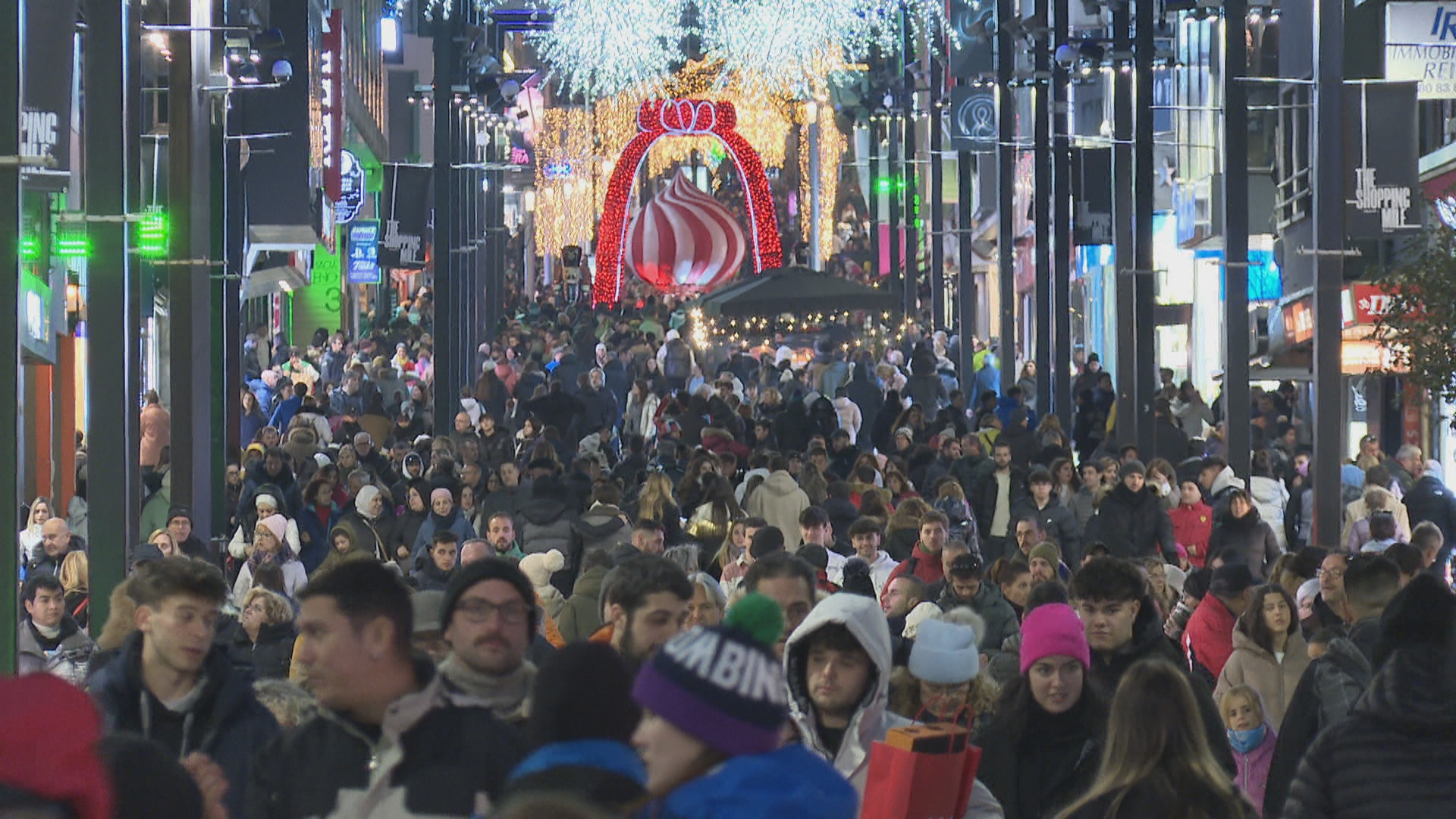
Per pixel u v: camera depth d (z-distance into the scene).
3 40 41.12
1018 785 21.91
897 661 26.08
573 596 37.56
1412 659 19.41
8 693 9.66
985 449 84.69
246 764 20.11
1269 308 107.25
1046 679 21.80
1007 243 131.12
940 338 156.12
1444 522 65.75
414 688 16.89
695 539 54.78
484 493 75.25
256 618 34.66
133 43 62.25
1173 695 18.62
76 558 49.53
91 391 53.06
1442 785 19.19
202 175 59.12
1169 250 147.12
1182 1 82.00
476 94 114.75
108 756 13.46
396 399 122.44
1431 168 92.94
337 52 141.50
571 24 195.12
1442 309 61.19
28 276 76.88
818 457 74.62
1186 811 18.33
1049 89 120.88
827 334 168.12
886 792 18.23
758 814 12.01
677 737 12.38
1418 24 84.25
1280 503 71.81
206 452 58.88
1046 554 40.72
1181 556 58.97
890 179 189.50
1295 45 75.81
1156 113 136.25
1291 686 30.91
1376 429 97.69
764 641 12.59
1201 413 104.31
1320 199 64.50
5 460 41.81
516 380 135.50
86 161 53.12
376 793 16.39
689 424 96.06
